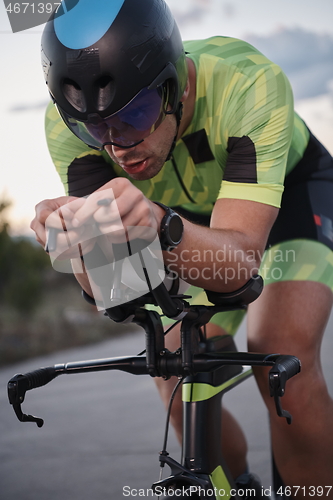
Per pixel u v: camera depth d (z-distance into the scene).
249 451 2.58
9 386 1.05
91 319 9.10
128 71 1.11
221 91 1.39
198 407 1.15
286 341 1.42
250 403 3.53
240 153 1.30
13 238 8.79
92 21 1.11
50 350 7.20
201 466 1.11
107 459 2.62
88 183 1.56
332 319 6.91
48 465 2.60
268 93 1.31
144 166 1.24
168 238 0.94
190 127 1.45
